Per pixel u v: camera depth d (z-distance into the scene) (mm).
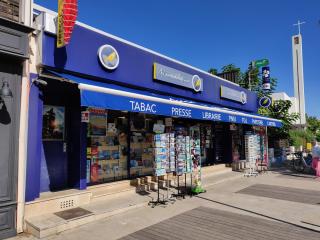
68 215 6211
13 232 5547
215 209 7457
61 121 7691
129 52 9039
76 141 7633
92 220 6340
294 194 9414
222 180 11719
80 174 7445
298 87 30062
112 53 8250
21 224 5715
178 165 8586
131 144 9742
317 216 6891
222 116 10742
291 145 26234
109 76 8266
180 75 11273
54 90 7441
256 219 6637
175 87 11164
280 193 9562
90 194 7320
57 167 7535
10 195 5574
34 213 6070
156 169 7863
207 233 5711
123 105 6555
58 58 6801
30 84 6219
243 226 6141
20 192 5734
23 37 5758
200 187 9430
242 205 7887
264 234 5672
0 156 5461
